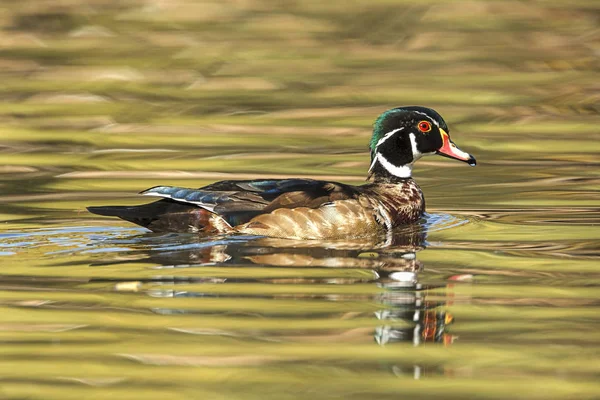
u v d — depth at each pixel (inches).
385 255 499.8
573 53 1115.3
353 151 775.7
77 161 739.4
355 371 348.5
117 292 432.1
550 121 880.3
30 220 566.3
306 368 350.9
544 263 485.1
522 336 381.4
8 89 983.0
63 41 1167.6
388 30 1232.2
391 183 595.5
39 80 1016.2
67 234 532.4
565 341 376.5
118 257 486.6
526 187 671.1
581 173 709.9
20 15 1259.8
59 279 450.6
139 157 753.0
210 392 329.7
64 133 834.2
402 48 1157.7
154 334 381.7
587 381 339.9
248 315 403.5
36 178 687.1
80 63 1083.9
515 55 1119.0
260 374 345.4
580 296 429.7
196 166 723.4
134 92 982.4
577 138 820.6
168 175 694.5
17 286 440.1
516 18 1267.2
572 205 618.8
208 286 440.8
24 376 342.0
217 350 366.3
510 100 945.5
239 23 1266.0
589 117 891.4
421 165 753.6
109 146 790.5
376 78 1029.2
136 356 360.2
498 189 667.4
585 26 1221.7
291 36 1205.7
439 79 1024.2
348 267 476.1
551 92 975.6
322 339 377.7
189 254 492.7
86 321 395.5
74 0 1330.0
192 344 371.9
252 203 529.7
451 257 497.0
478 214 599.8
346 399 325.1
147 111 912.3
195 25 1248.8
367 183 663.1
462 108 917.8
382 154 604.1
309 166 725.3
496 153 778.8
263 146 789.2
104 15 1286.9
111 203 613.9
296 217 527.2
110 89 991.6
